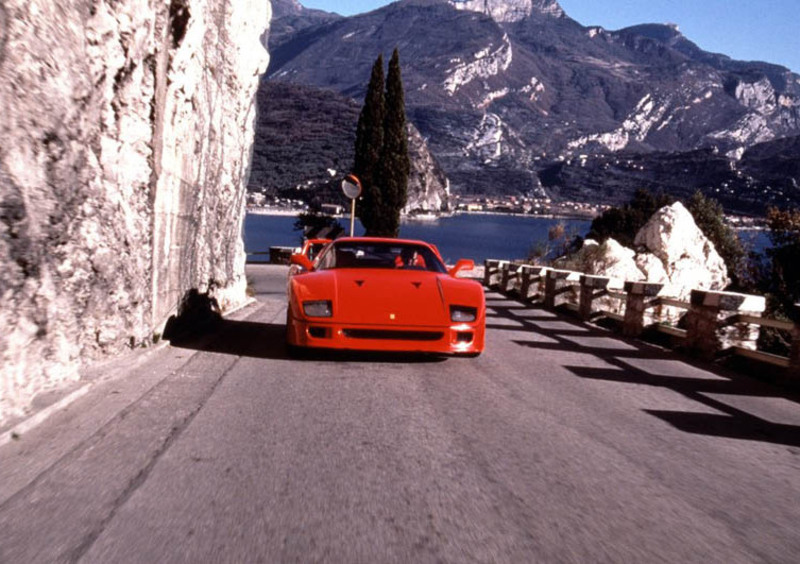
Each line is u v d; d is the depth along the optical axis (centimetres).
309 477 359
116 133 639
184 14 782
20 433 409
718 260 2206
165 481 346
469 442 437
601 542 291
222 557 263
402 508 321
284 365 688
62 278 530
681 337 942
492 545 284
